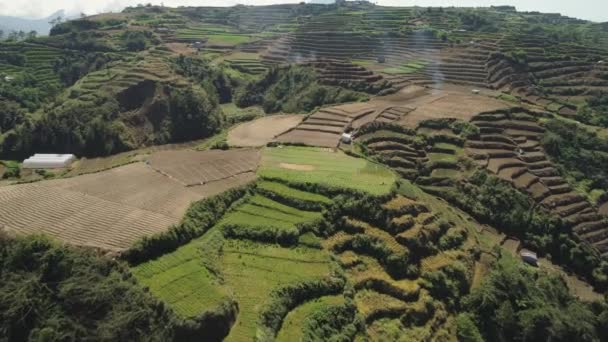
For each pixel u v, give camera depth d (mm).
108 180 66688
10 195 59406
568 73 135750
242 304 48219
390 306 55375
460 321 58188
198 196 62938
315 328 48625
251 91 147625
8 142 107375
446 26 183750
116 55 167500
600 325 62438
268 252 57344
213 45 194250
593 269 73562
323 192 67938
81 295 42906
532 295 62906
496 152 92312
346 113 104562
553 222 78125
